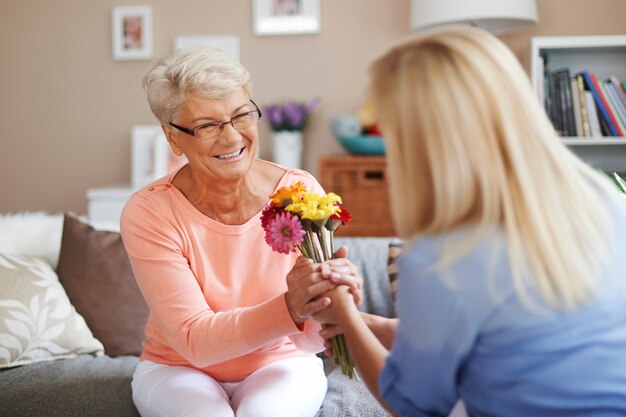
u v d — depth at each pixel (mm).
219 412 1629
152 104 1760
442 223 1113
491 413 1119
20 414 1932
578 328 1062
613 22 4156
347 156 4023
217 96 1689
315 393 1746
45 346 2236
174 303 1723
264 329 1594
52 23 4535
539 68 3869
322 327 1643
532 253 1062
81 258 2428
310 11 4336
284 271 1840
